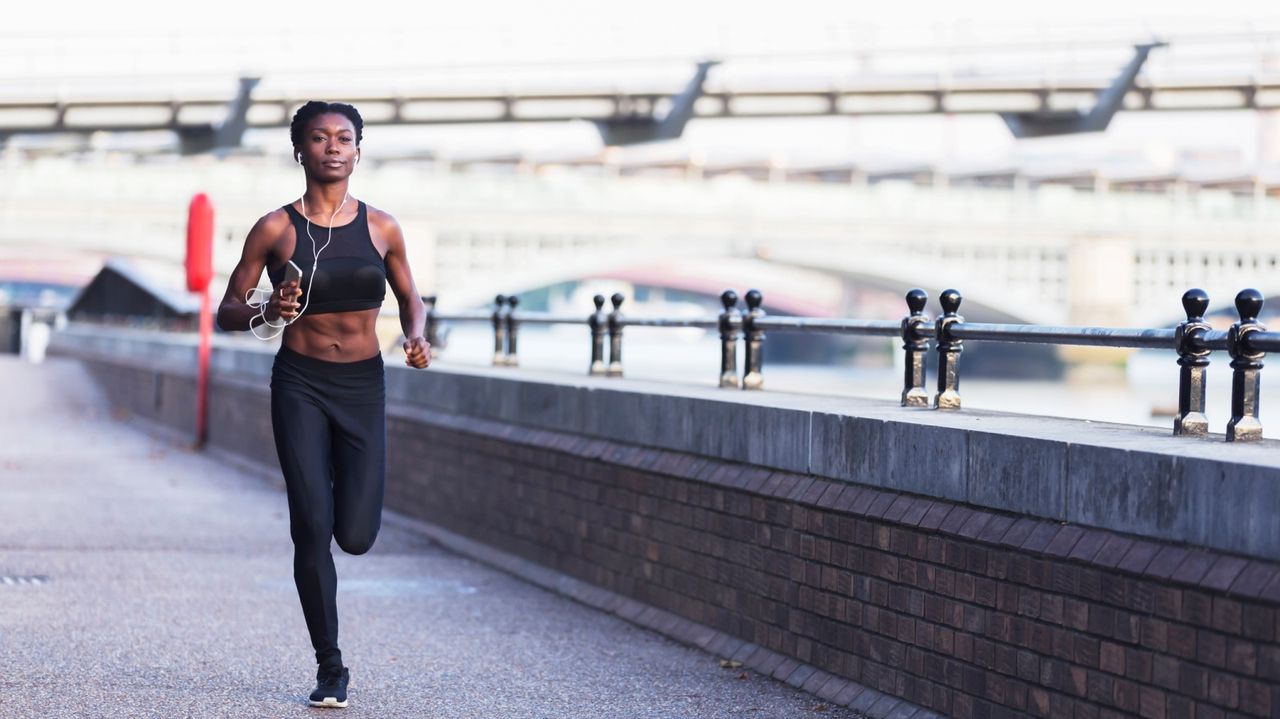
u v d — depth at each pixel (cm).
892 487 586
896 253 8119
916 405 664
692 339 10488
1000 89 4259
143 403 2472
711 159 9531
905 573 567
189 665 655
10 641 695
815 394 772
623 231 7719
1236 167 8844
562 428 905
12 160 7081
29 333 6216
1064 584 481
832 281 10919
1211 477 427
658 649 712
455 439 1070
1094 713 466
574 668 667
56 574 912
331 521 574
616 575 818
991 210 8169
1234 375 487
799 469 651
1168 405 6241
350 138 570
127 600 824
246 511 1285
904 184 9331
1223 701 415
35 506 1272
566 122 4359
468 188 7538
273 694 601
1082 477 481
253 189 7394
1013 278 8288
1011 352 8756
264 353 1706
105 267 3656
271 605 822
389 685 626
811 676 623
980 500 532
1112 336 539
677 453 764
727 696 614
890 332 688
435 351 1498
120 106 4400
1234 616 412
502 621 785
